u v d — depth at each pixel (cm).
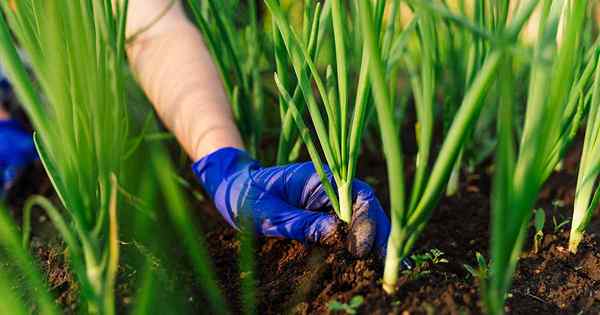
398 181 68
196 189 112
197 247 71
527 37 115
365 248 80
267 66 119
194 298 84
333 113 79
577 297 82
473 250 94
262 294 83
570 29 62
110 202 69
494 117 123
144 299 71
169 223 91
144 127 92
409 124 132
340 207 83
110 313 70
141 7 97
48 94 69
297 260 86
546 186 110
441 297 76
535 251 89
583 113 80
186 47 96
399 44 82
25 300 84
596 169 84
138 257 85
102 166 71
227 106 94
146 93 97
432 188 69
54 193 116
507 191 62
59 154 69
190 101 93
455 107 108
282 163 93
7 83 120
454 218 103
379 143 122
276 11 78
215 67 97
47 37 66
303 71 79
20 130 121
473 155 113
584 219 86
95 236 70
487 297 70
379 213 83
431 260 89
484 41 94
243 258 81
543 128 63
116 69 76
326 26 85
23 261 70
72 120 70
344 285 80
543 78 62
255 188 86
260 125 105
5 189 115
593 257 88
